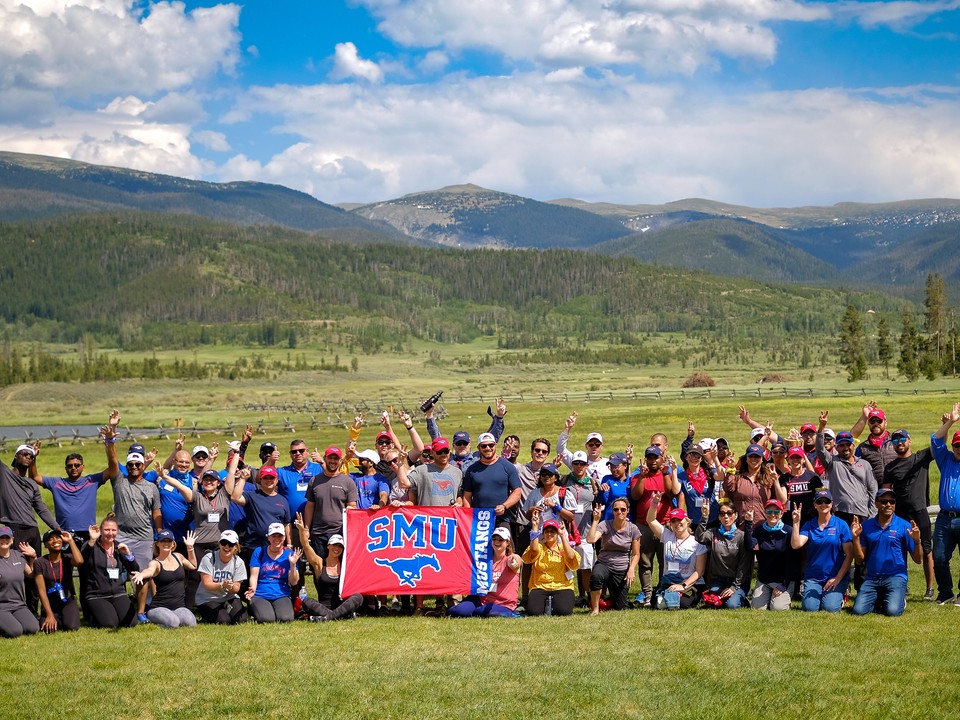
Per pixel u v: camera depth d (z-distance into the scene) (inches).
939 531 657.0
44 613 639.1
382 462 718.5
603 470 725.9
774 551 661.9
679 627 599.8
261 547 669.9
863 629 584.1
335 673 505.7
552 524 657.6
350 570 673.0
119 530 681.6
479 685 481.4
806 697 454.6
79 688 487.2
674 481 703.1
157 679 501.0
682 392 4138.8
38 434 3449.8
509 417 3137.3
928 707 440.5
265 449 717.3
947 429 663.1
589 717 435.8
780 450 720.3
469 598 676.7
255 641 582.9
